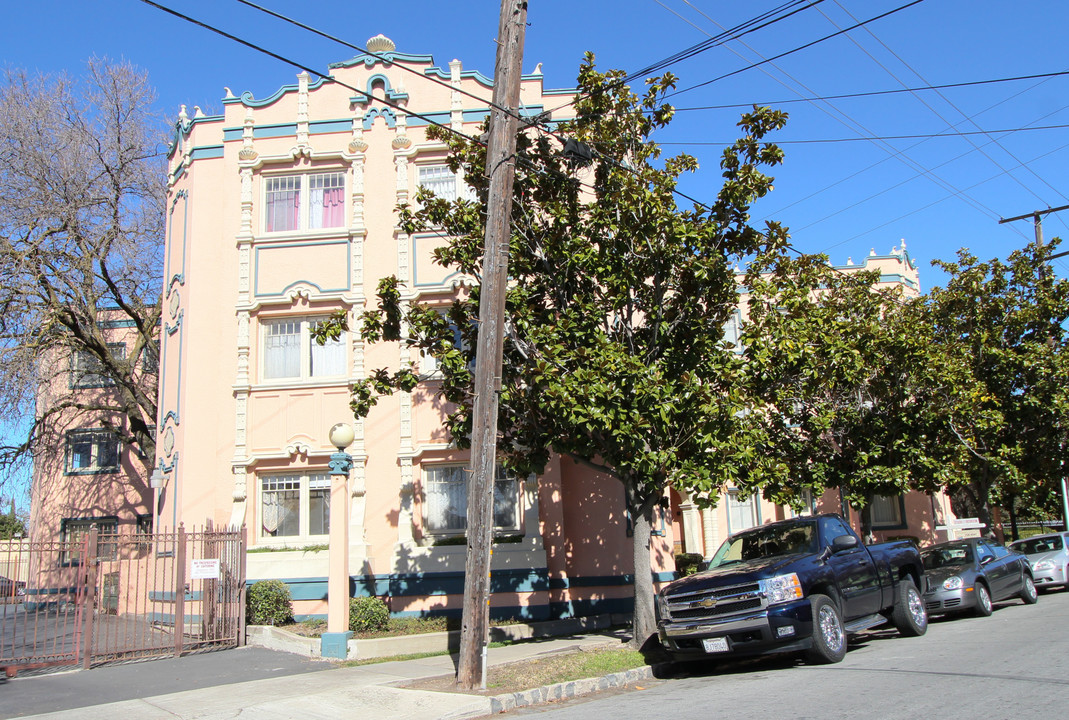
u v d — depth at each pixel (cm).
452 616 1614
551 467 1716
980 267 2095
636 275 1231
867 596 1191
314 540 1709
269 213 1844
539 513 1692
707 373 1224
